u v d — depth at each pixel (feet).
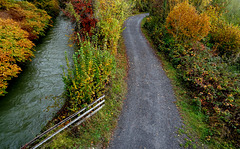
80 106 23.67
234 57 47.57
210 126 26.27
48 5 79.46
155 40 63.00
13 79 34.58
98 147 21.40
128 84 36.91
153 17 75.56
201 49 45.62
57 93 32.19
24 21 50.06
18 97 30.27
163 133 24.88
